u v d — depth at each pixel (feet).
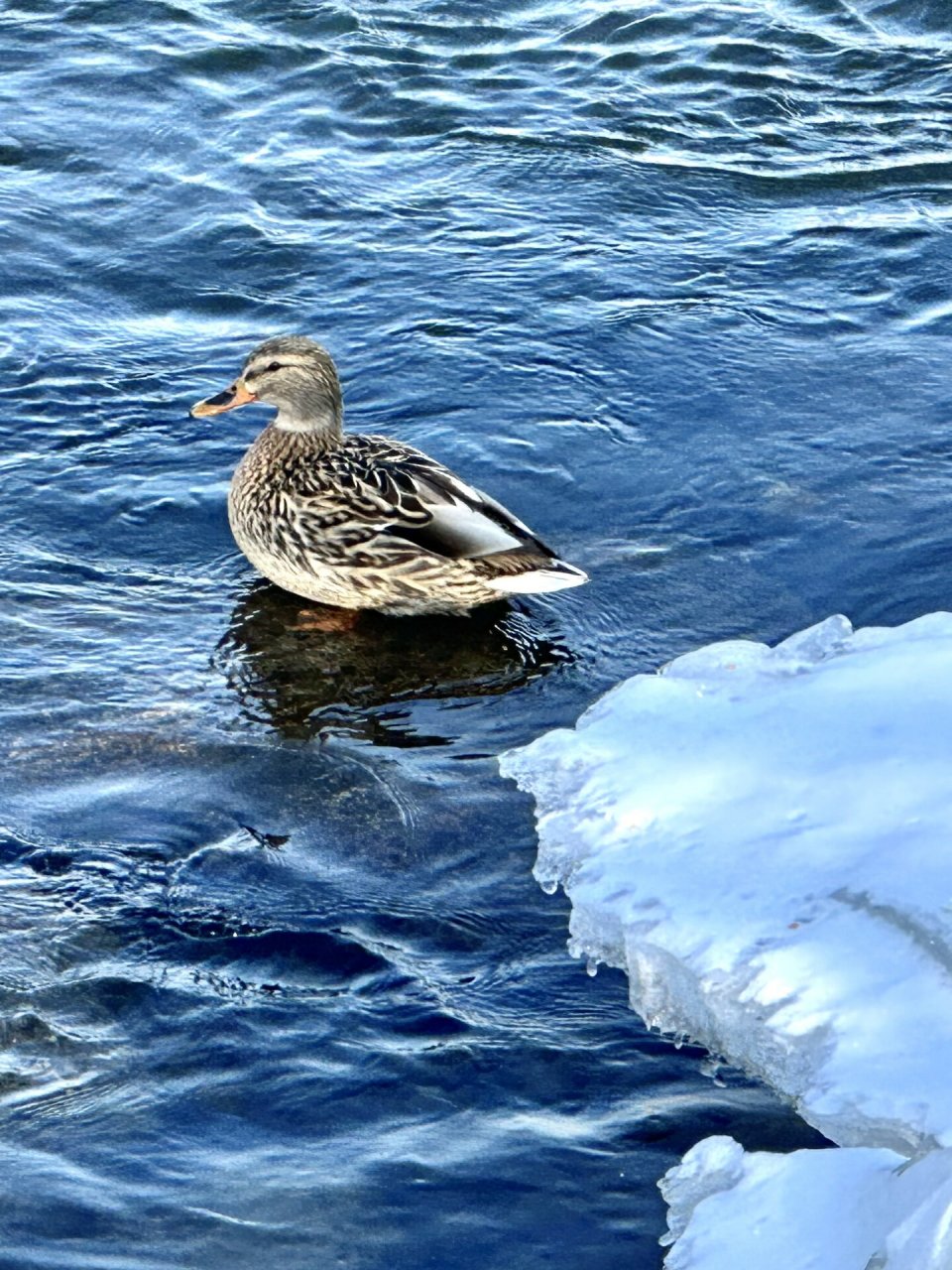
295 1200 19.97
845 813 24.47
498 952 23.88
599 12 54.03
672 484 35.35
